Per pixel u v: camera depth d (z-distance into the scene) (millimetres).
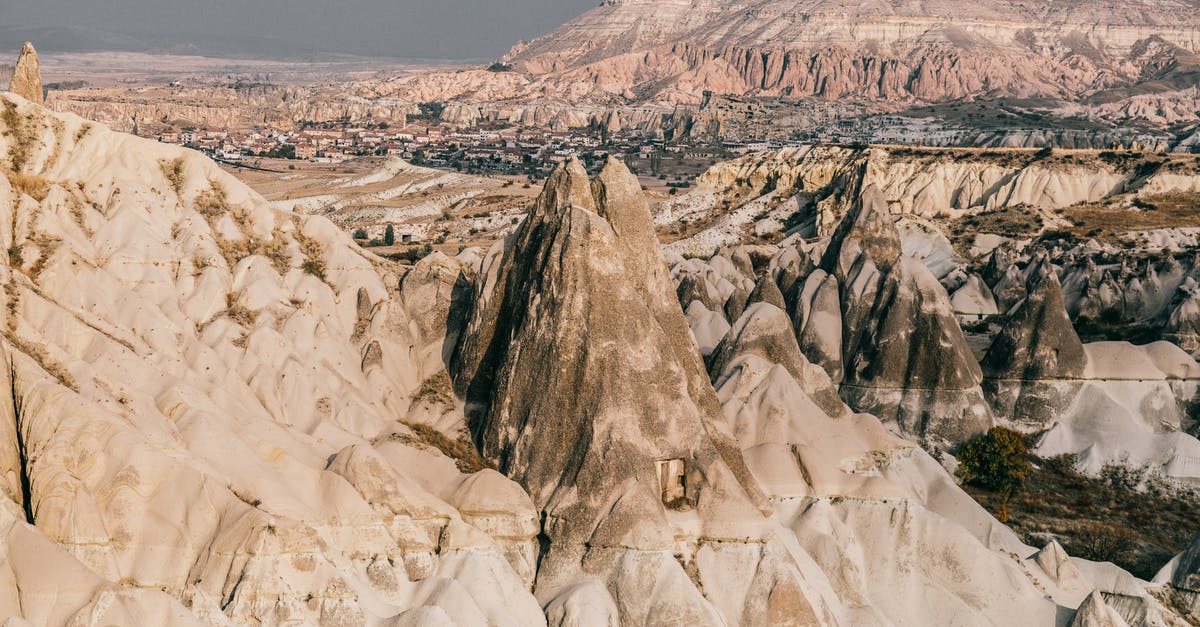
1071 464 83062
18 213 57625
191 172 66125
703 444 55219
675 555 53406
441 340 64812
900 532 58938
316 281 64562
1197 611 59344
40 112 63438
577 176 59750
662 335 55969
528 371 56000
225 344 58188
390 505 50969
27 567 42062
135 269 59750
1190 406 86000
